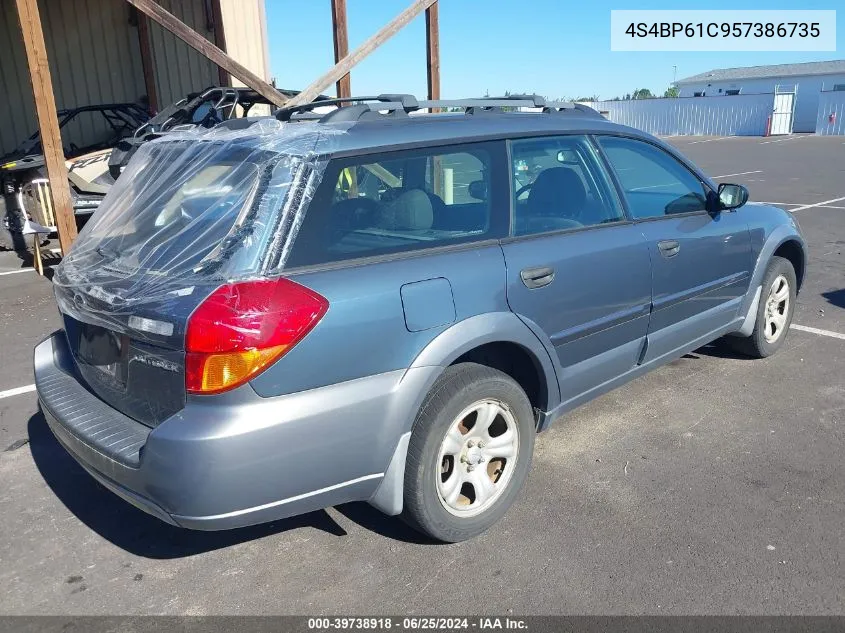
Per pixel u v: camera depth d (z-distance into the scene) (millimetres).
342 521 3307
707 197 4355
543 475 3625
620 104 47156
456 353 2826
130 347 2635
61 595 2840
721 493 3420
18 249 9734
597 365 3580
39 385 3191
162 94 13180
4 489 3666
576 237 3404
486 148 3184
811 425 4113
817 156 23969
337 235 2654
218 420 2350
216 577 2928
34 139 9906
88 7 12172
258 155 2721
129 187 3270
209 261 2529
